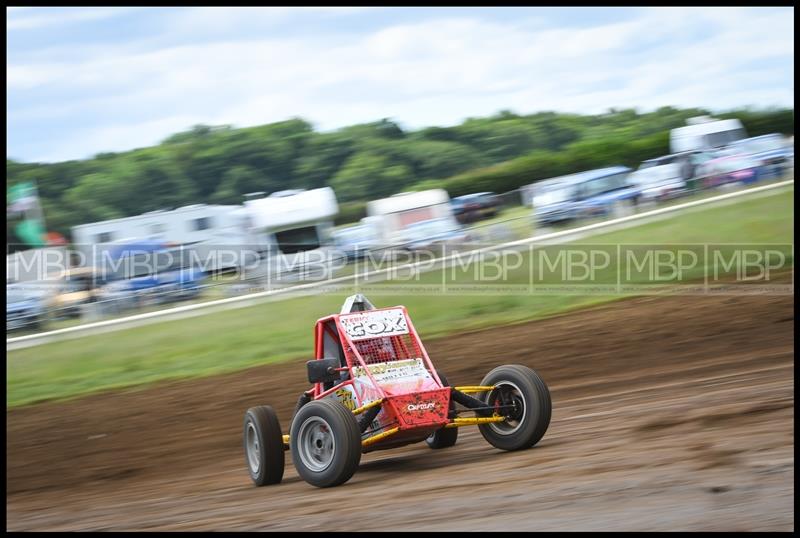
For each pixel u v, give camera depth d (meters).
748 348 18.89
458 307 30.38
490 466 10.08
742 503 7.21
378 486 9.91
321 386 11.59
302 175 75.75
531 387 10.50
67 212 68.75
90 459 18.23
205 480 13.52
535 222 37.09
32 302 33.12
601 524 7.16
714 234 33.34
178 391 24.77
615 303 27.92
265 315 32.00
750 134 50.16
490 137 78.31
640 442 10.27
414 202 36.94
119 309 33.81
